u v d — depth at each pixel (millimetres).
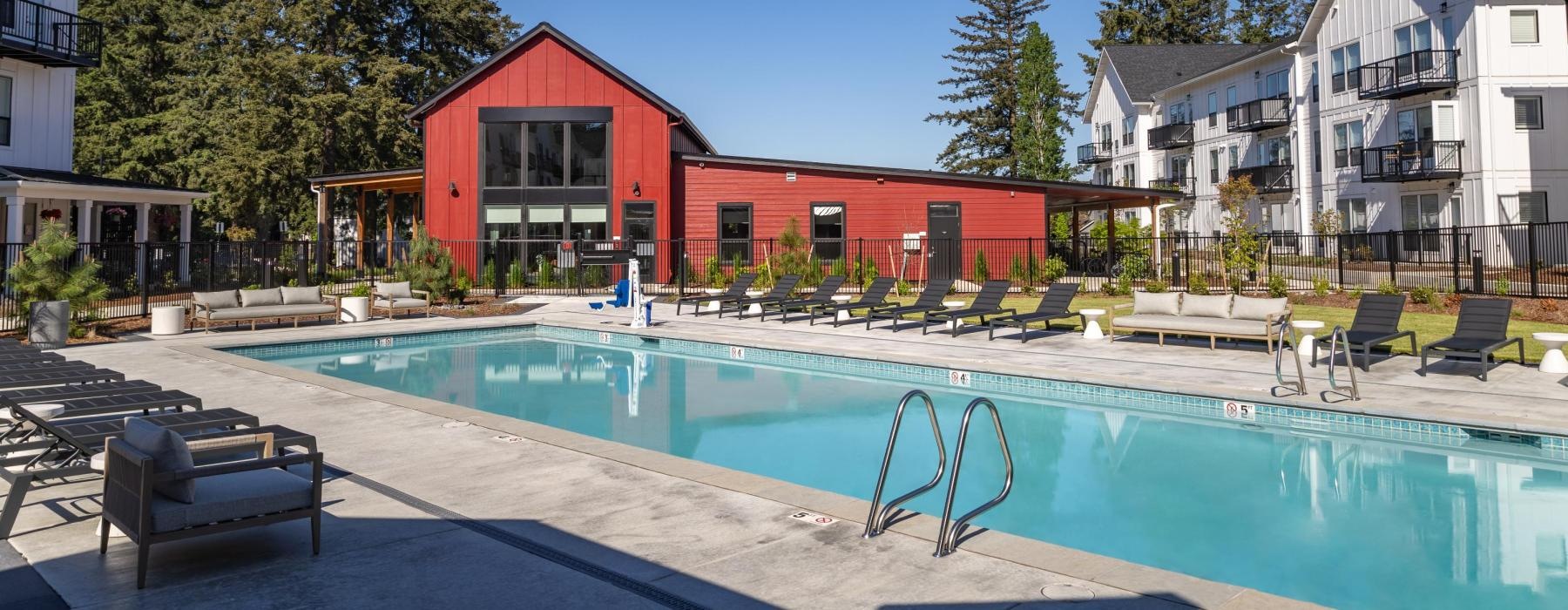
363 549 5199
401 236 50656
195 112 41438
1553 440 8320
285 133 38344
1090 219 53906
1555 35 29594
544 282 27078
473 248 28422
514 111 28312
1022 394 11992
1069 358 13367
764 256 28391
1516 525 6449
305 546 5238
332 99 37562
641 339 17688
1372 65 32156
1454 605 5059
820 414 10820
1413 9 31875
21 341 15734
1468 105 30016
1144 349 14359
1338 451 8734
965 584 4602
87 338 16469
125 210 33656
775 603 4383
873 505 5473
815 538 5371
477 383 13172
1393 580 5449
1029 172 49188
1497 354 13188
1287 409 9859
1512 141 29469
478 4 47844
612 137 28312
